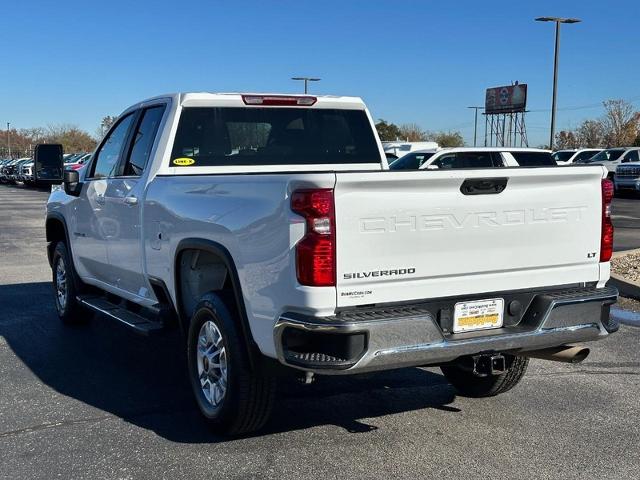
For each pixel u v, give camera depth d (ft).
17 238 52.75
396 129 273.95
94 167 22.93
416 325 12.87
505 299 14.19
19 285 33.35
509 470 13.73
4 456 14.38
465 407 17.30
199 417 16.55
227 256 14.51
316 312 12.46
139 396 18.06
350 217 12.52
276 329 13.00
